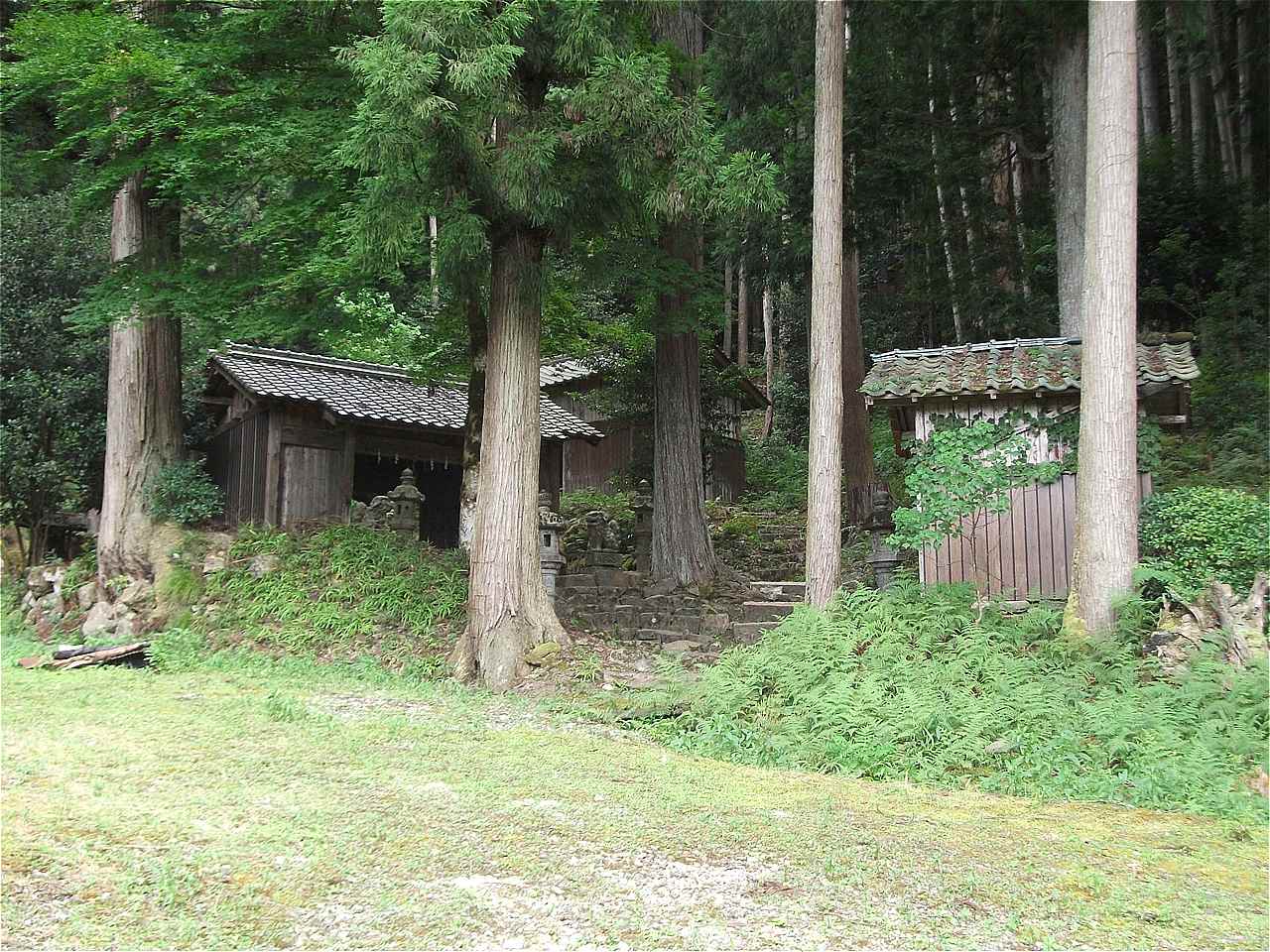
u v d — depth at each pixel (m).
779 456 26.91
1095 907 4.31
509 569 10.34
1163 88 23.36
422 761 6.61
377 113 8.80
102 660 10.94
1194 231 17.86
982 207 20.56
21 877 4.07
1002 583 10.50
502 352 10.62
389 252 9.62
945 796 6.40
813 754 7.36
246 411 15.38
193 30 12.83
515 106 9.84
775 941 3.86
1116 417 9.13
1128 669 8.02
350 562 12.73
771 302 32.03
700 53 17.02
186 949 3.49
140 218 13.91
